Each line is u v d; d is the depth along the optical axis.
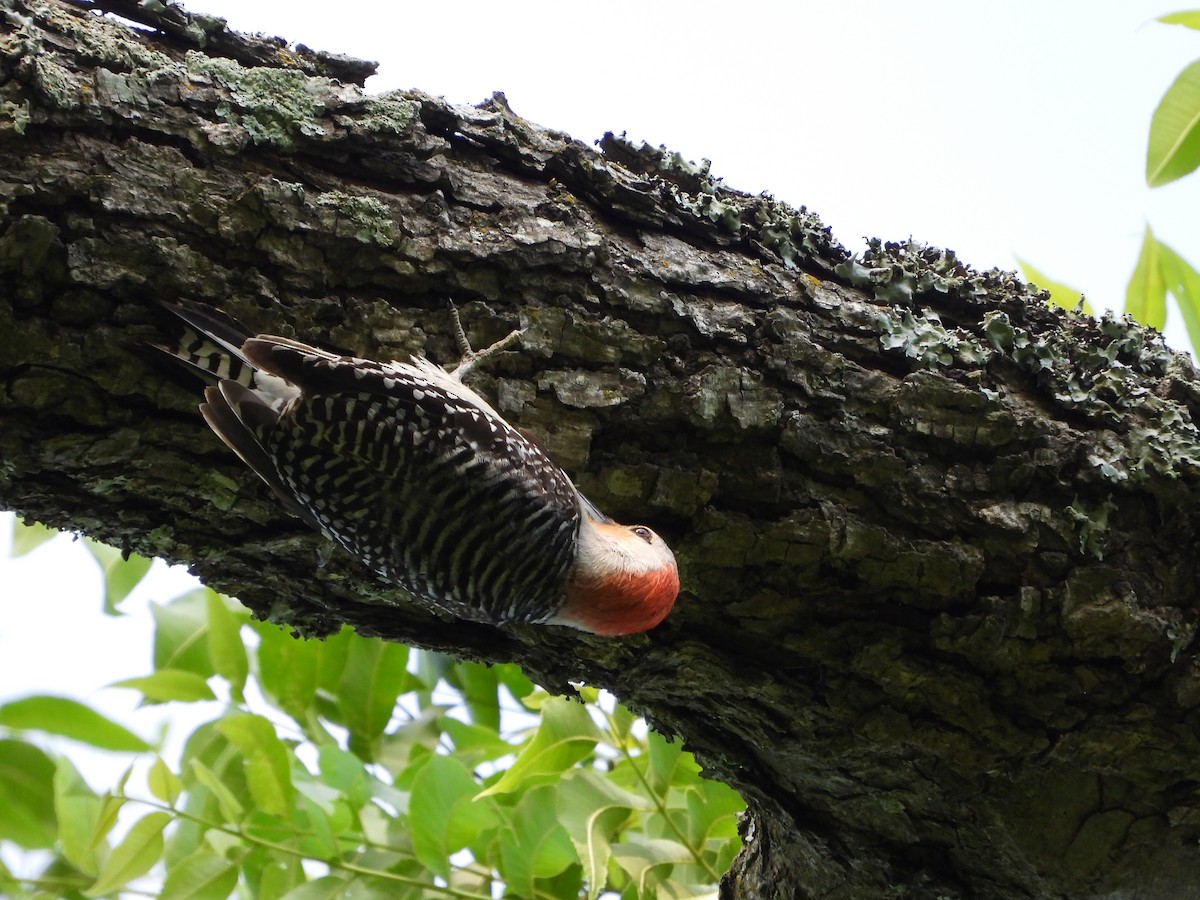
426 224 3.94
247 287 3.71
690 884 5.94
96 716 5.09
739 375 4.22
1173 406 4.62
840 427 4.32
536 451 4.02
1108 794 4.79
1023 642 4.46
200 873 5.18
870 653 4.47
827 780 4.91
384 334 3.93
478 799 5.22
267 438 3.74
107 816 4.86
